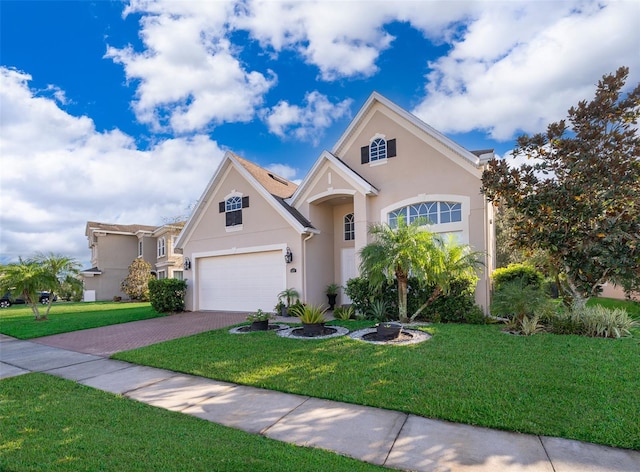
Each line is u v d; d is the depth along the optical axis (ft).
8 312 66.54
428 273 33.30
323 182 48.98
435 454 12.26
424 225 37.78
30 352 31.04
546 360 21.21
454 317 35.81
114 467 11.63
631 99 30.60
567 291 34.30
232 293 55.16
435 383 18.28
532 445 12.65
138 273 97.19
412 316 35.78
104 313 60.23
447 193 40.96
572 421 13.97
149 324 44.96
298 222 47.55
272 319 43.86
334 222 55.67
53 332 40.83
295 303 46.98
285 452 12.48
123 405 17.43
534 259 38.11
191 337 32.99
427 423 14.60
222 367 23.16
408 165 43.80
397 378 19.29
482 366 20.45
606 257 28.35
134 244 118.73
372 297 38.68
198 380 21.38
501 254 64.59
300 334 32.73
